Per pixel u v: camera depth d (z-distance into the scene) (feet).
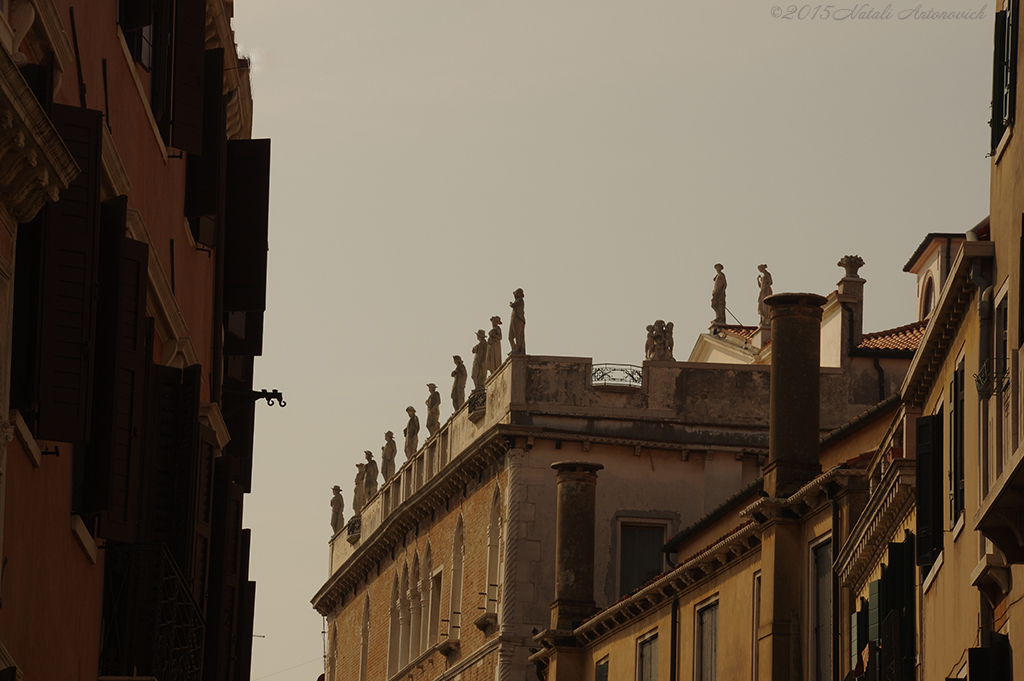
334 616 525.75
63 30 100.89
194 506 135.03
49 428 93.25
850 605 201.05
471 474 387.75
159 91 140.56
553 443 360.48
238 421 206.59
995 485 120.67
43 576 104.78
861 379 356.79
